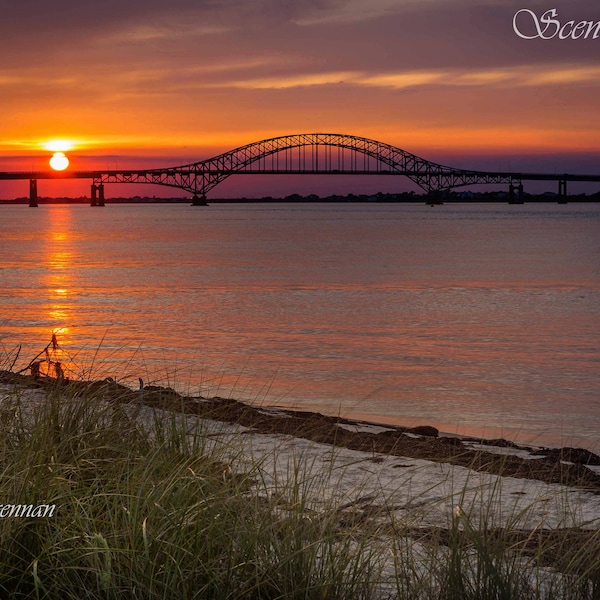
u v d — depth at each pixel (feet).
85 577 12.76
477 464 24.88
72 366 42.60
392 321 80.23
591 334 70.74
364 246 265.34
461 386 45.91
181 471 15.60
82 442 17.39
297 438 26.73
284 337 67.41
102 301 99.19
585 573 13.21
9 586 12.60
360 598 13.14
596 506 19.94
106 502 14.19
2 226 507.71
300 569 12.99
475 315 86.43
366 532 14.55
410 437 29.58
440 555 14.98
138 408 21.56
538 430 35.22
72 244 277.64
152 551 12.74
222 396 40.32
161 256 208.23
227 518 13.94
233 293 111.34
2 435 17.30
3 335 66.28
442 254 218.79
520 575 13.69
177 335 68.23
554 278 141.18
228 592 12.38
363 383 46.57
